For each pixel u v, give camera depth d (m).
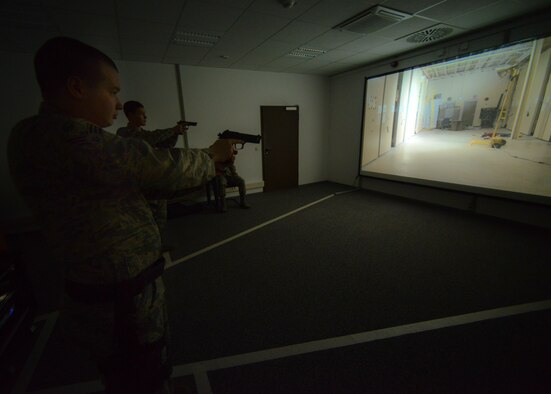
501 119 3.38
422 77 4.14
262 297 2.13
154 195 0.75
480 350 1.56
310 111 6.00
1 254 1.67
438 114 4.02
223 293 2.20
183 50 3.77
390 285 2.23
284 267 2.58
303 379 1.42
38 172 0.57
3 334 1.49
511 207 3.45
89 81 0.62
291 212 4.29
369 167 5.41
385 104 4.84
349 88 5.58
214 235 3.44
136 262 0.68
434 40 3.69
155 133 2.58
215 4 2.47
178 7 2.51
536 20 2.91
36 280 2.50
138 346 0.70
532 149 3.13
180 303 2.09
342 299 2.08
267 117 5.46
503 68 3.26
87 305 0.66
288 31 3.19
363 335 1.71
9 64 3.51
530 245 2.83
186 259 2.80
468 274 2.35
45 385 1.43
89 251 0.62
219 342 1.69
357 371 1.46
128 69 4.22
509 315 1.83
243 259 2.77
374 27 3.14
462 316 1.84
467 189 3.85
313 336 1.72
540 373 1.41
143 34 3.14
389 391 1.34
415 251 2.81
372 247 2.94
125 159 0.59
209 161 0.77
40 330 1.83
